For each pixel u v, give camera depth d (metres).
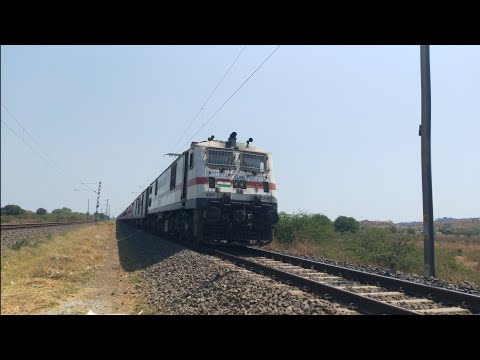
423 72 13.50
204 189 16.38
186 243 19.27
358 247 23.30
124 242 29.22
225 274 10.24
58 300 9.23
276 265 13.36
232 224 17.12
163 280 11.83
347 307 7.46
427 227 13.07
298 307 7.14
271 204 17.48
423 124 13.44
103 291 11.27
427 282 11.41
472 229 94.00
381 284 10.08
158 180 28.53
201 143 17.30
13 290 9.94
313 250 24.09
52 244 22.42
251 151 17.78
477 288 10.45
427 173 13.24
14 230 32.16
